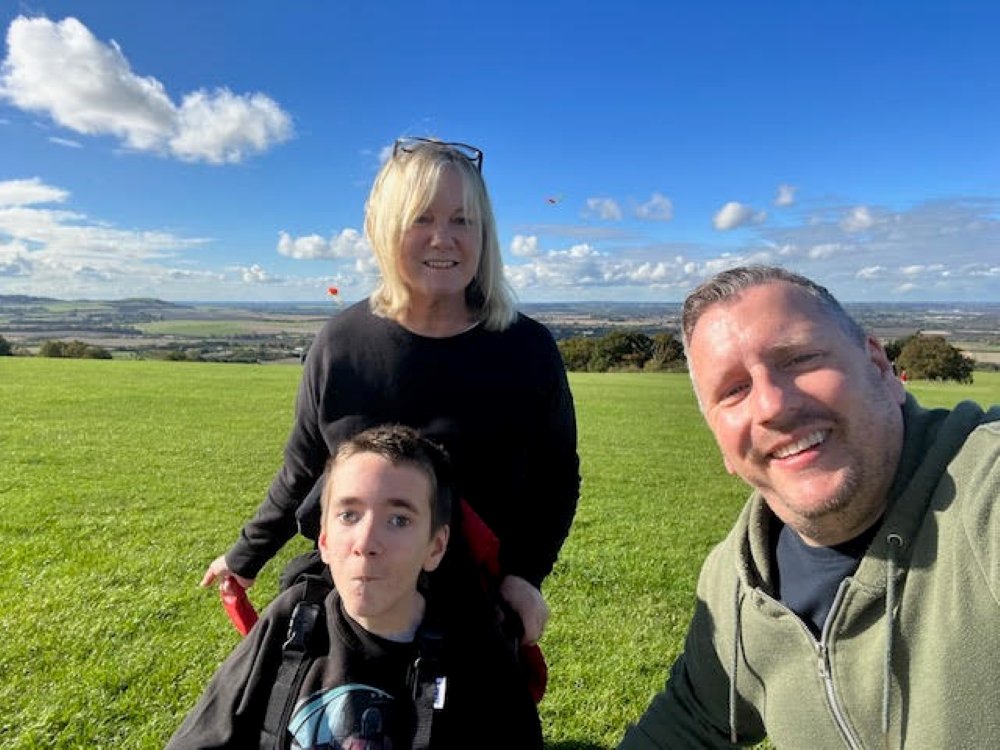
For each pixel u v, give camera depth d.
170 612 2.12
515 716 0.85
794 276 0.72
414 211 0.90
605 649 1.94
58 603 2.16
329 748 0.77
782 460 0.68
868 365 0.68
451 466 0.90
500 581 0.98
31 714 1.51
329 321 1.02
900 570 0.64
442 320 0.98
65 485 3.94
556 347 1.04
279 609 0.84
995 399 11.41
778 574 0.76
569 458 1.05
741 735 0.88
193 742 0.80
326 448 1.03
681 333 0.78
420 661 0.80
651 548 3.02
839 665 0.68
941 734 0.58
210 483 4.17
